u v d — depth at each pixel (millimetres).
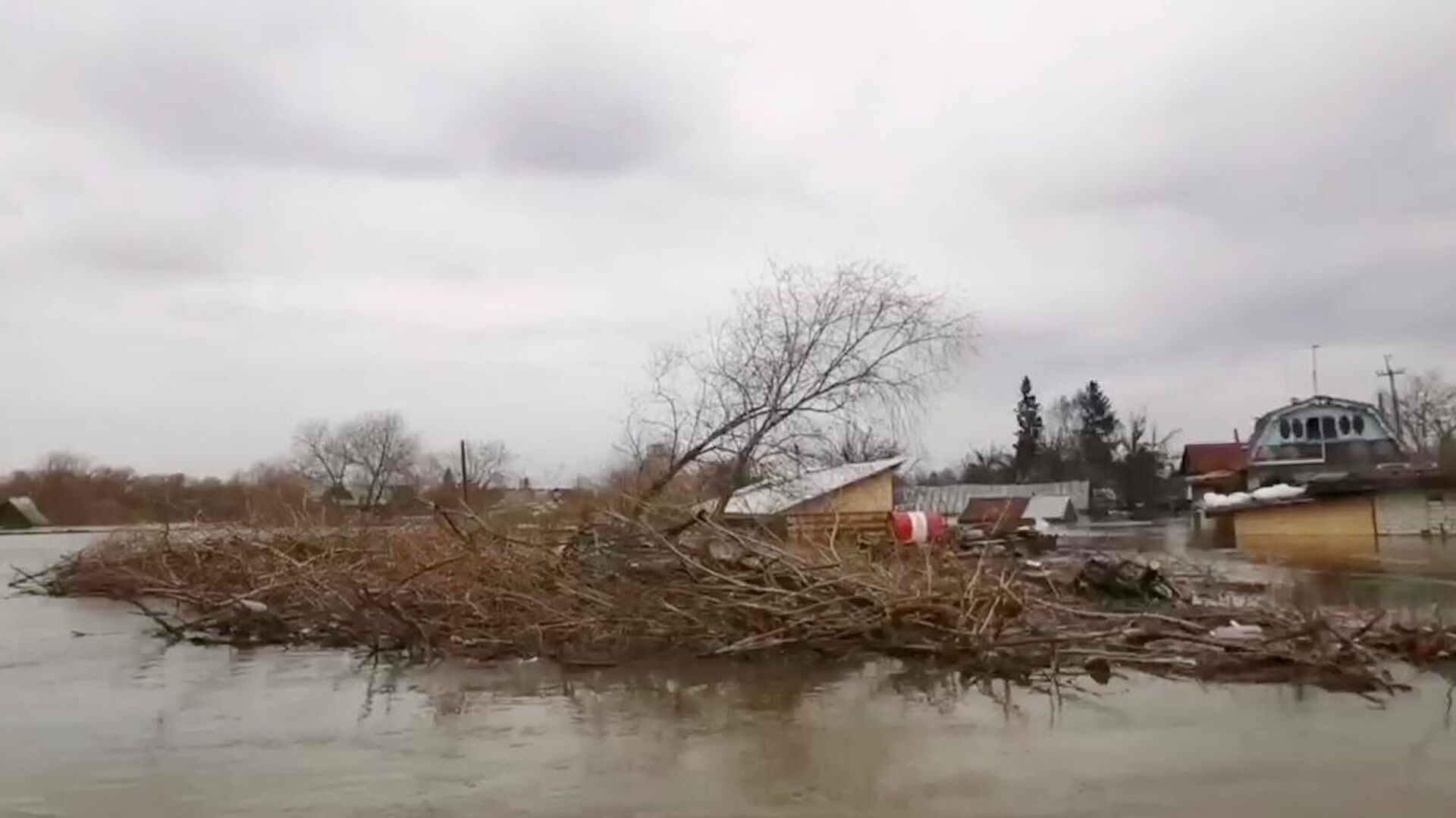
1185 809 7098
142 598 23656
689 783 7844
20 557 43812
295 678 12906
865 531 24109
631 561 14820
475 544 15961
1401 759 8344
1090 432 87625
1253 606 16859
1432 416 74250
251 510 25188
